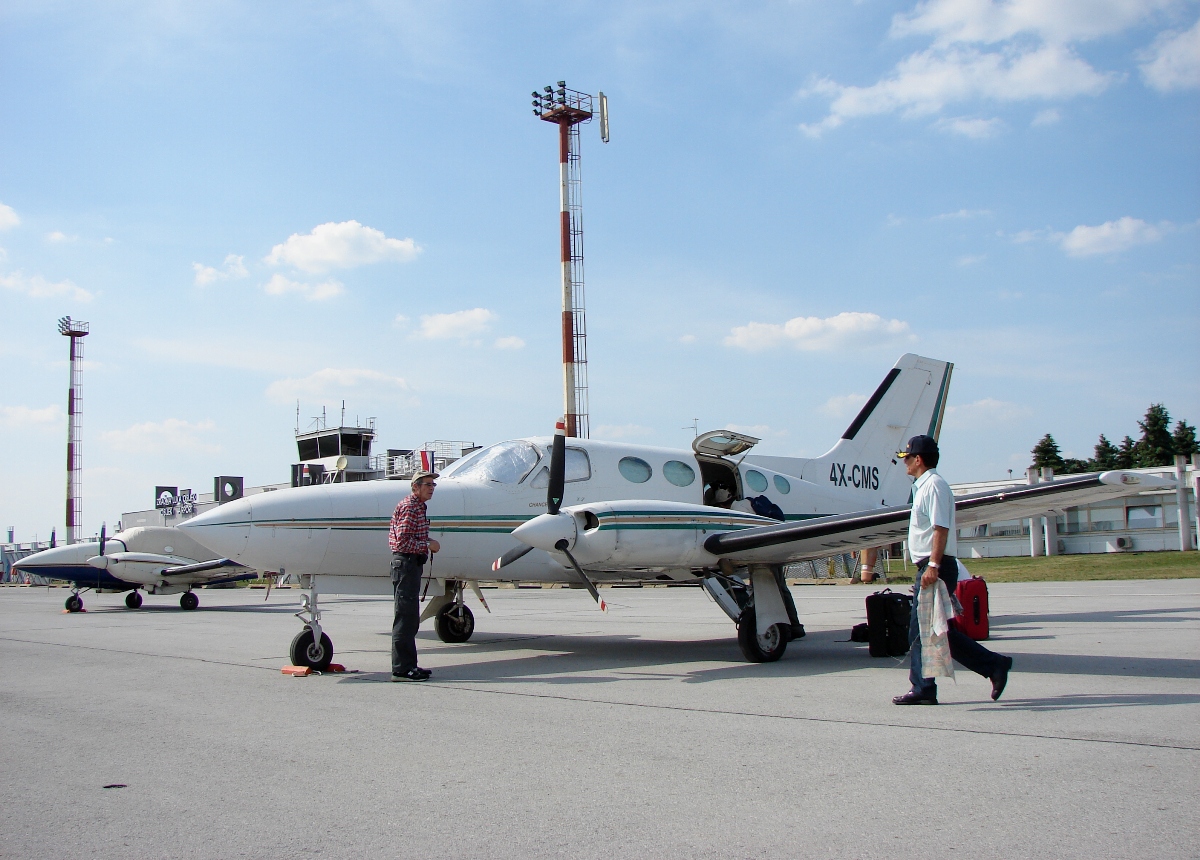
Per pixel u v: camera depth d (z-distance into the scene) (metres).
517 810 3.59
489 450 9.93
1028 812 3.44
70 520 58.28
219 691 6.80
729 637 11.34
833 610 16.48
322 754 4.61
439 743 4.84
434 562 8.90
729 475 11.21
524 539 7.81
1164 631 10.50
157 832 3.38
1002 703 5.78
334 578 8.50
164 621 16.31
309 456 44.44
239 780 4.12
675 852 3.08
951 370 14.90
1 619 17.33
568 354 33.66
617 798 3.74
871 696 6.25
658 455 10.59
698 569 8.77
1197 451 66.38
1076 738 4.70
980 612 9.52
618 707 5.91
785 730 5.07
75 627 14.59
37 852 3.16
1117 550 36.38
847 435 13.61
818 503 12.09
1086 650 8.56
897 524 8.08
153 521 52.38
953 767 4.14
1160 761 4.20
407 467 36.06
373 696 6.46
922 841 3.14
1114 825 3.27
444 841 3.23
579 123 34.81
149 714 5.84
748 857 3.02
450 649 9.89
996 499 7.84
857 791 3.78
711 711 5.72
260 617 17.75
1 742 5.02
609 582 9.76
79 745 4.91
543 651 9.62
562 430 8.24
